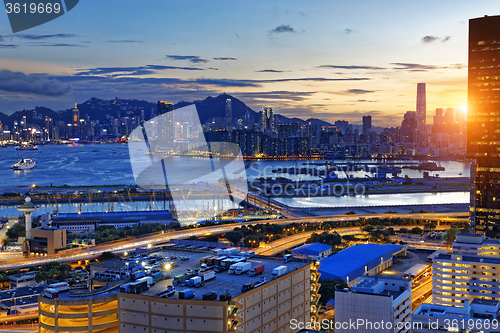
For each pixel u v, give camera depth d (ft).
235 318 586.04
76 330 626.23
